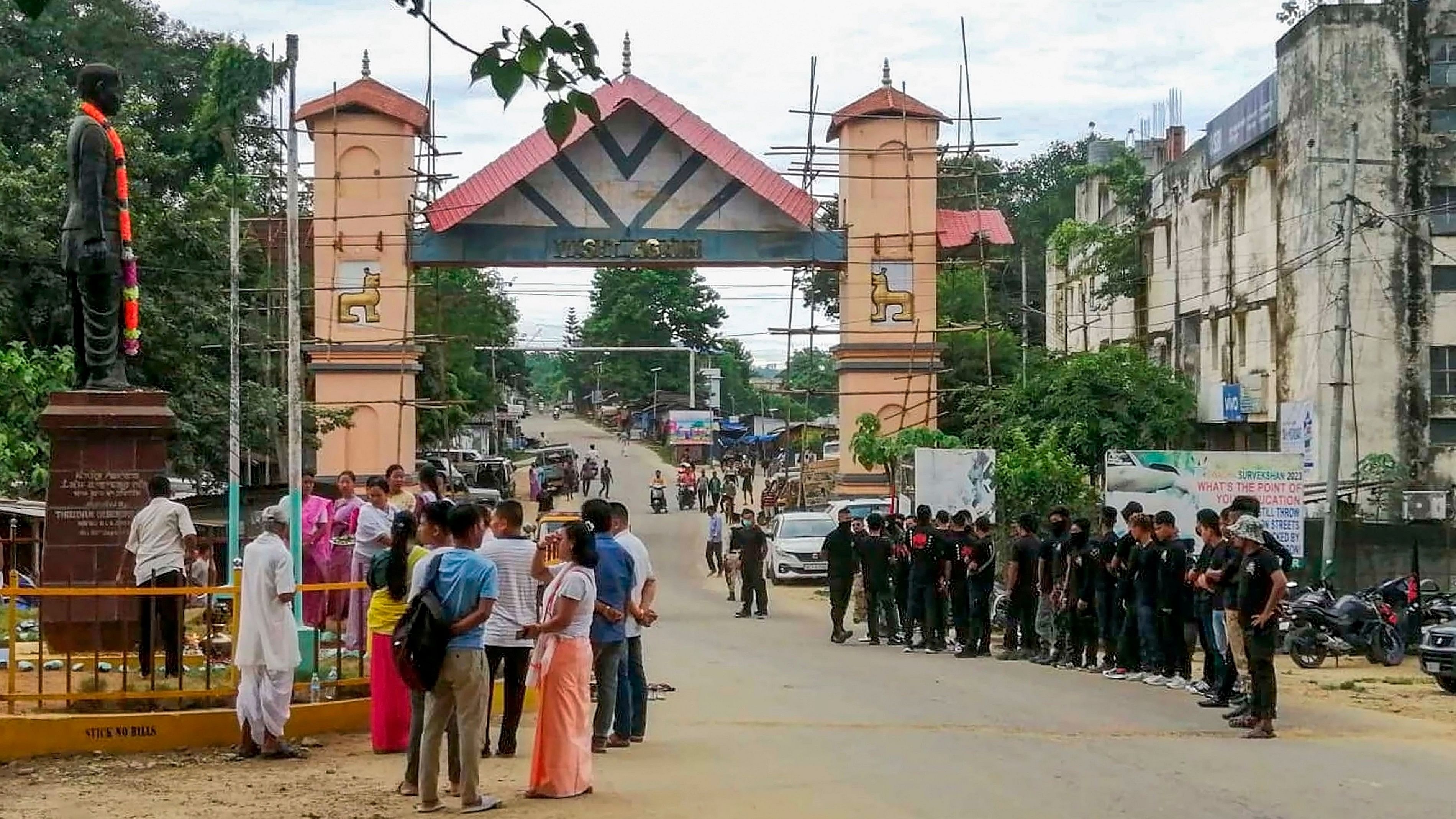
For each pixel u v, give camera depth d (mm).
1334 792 10031
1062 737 12703
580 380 138000
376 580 11539
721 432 90562
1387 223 34719
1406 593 22141
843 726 13359
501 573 11328
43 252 28641
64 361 25562
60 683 12633
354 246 34625
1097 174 52844
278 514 11430
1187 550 17000
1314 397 34750
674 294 107125
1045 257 68750
